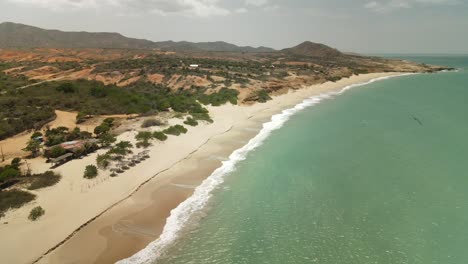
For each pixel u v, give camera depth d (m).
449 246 25.86
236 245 26.81
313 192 35.62
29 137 56.34
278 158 46.56
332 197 34.38
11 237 26.58
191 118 65.44
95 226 29.00
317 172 41.03
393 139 53.75
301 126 65.06
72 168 39.34
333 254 25.44
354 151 48.53
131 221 29.98
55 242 26.44
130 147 46.97
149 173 40.38
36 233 27.33
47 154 43.62
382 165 42.56
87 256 25.09
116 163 41.56
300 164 43.97
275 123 68.81
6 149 49.53
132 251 25.86
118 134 53.56
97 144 47.69
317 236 27.75
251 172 41.66
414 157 44.91
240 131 62.62
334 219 30.20
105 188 35.59
